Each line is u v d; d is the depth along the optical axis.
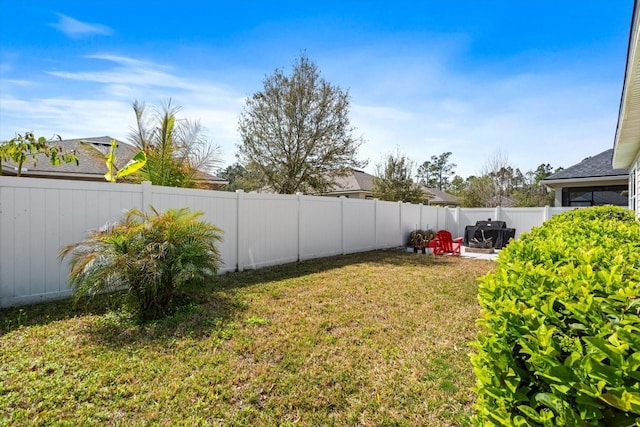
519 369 1.18
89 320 4.01
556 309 1.36
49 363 2.98
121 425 2.24
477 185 25.05
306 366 3.11
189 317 4.19
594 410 0.92
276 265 8.00
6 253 4.36
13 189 4.40
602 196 14.05
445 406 2.54
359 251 10.85
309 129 12.59
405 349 3.50
